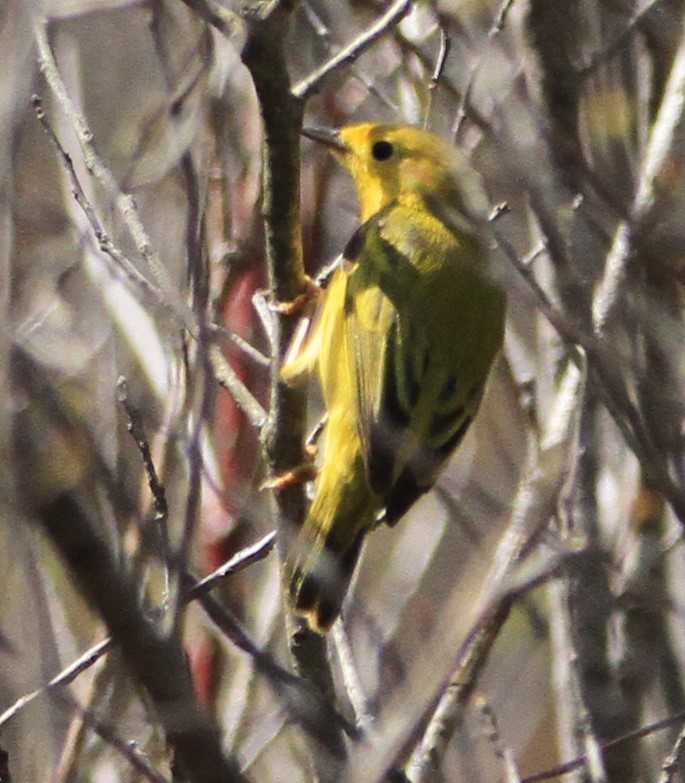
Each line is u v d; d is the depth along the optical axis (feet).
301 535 31.68
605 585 32.09
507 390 38.55
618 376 24.56
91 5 38.58
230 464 37.17
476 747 37.50
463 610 22.16
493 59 33.68
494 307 36.78
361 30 41.78
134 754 26.30
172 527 34.24
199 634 35.01
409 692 21.03
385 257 36.68
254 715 33.91
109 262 33.50
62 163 33.24
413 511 40.29
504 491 35.94
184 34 41.47
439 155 37.52
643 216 29.43
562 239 29.09
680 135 31.58
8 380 17.38
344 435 34.53
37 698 26.27
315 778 25.54
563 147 30.04
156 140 41.19
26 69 30.25
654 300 29.07
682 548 35.29
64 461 16.33
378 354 35.55
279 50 28.04
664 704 35.53
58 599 32.60
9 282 26.43
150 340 34.94
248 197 39.45
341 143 39.06
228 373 32.96
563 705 33.42
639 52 38.04
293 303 31.19
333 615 30.83
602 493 35.06
